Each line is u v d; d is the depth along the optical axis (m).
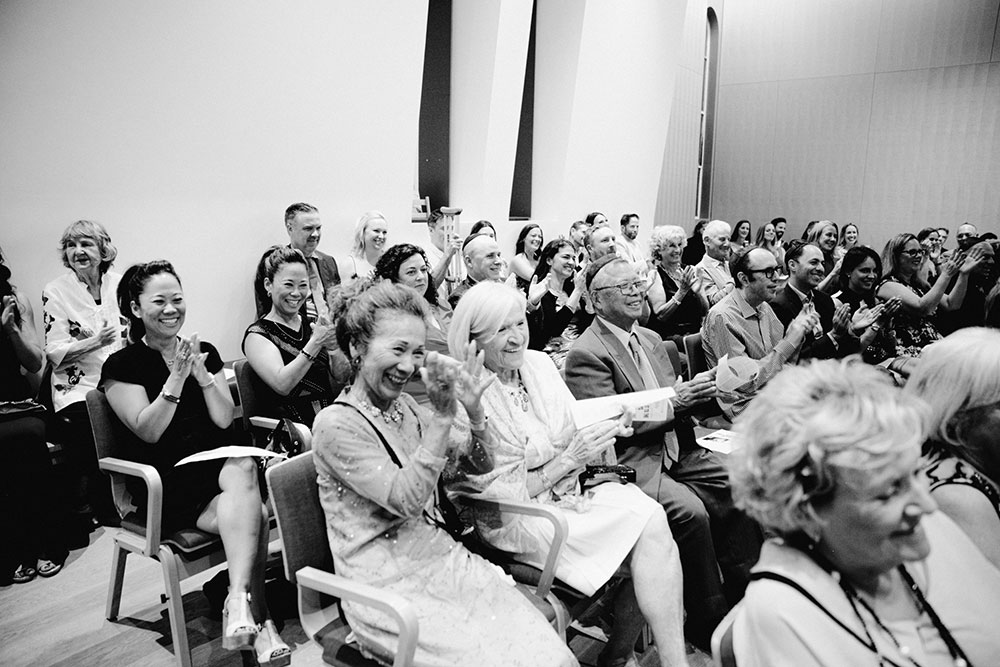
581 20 7.31
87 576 2.89
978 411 1.31
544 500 2.11
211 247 4.22
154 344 2.42
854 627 0.96
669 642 2.01
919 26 10.70
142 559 3.05
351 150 4.99
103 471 2.34
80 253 3.28
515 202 8.09
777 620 0.96
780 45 11.84
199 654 2.35
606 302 2.54
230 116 4.20
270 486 1.70
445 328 3.56
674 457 2.58
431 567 1.70
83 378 3.24
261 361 2.80
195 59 3.98
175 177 3.99
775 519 1.00
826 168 11.72
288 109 4.52
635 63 8.43
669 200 11.84
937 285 4.47
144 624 2.54
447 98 6.57
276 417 2.89
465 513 2.02
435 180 6.82
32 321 3.10
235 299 4.40
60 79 3.45
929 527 1.18
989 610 1.10
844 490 0.93
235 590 2.08
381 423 1.73
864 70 11.21
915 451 0.92
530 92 7.75
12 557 2.88
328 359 3.00
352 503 1.69
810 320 2.92
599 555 1.99
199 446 2.40
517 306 2.16
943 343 1.38
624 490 2.19
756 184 12.38
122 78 3.68
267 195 4.49
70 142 3.52
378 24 4.95
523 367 2.26
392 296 1.73
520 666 1.55
